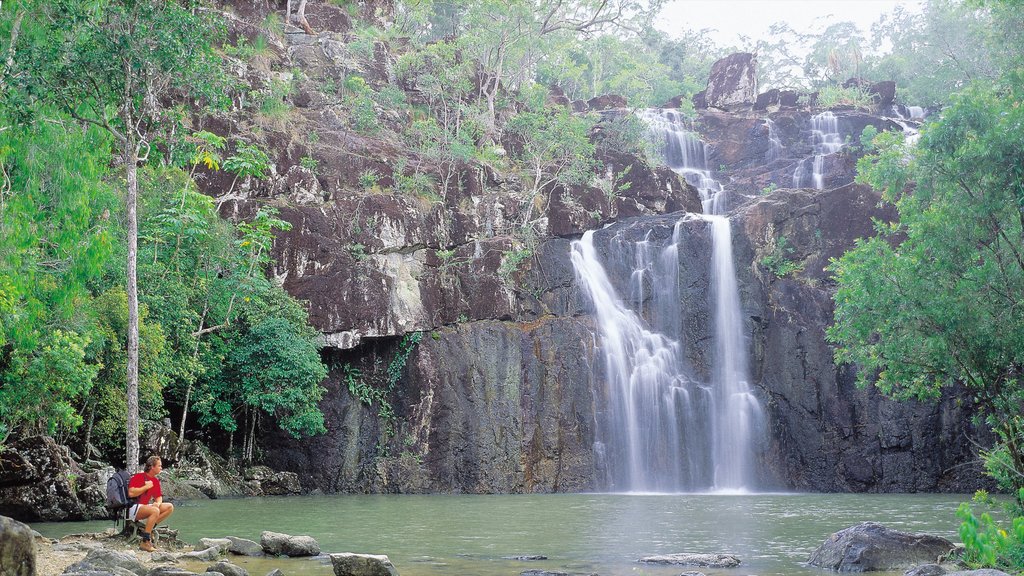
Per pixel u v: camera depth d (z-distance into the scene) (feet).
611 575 45.57
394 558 52.54
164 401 118.11
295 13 175.32
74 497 74.18
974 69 222.89
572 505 98.17
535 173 155.94
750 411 132.77
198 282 109.91
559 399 130.11
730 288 138.41
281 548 53.31
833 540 50.49
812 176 183.52
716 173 193.06
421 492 124.57
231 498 109.29
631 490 129.49
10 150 70.18
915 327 58.39
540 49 199.93
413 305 130.41
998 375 57.93
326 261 125.39
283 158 130.82
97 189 77.87
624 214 155.12
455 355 129.90
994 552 35.99
